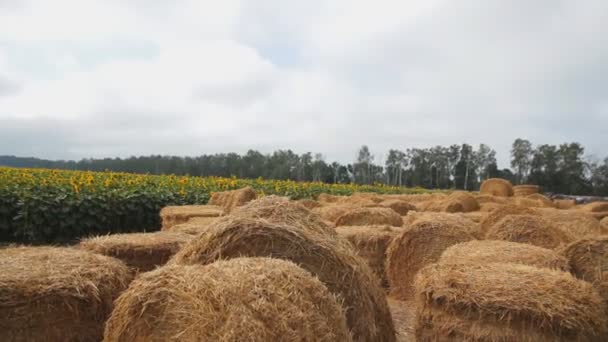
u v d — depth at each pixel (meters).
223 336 2.20
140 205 12.90
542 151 62.62
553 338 3.20
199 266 2.75
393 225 8.35
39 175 16.53
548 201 16.34
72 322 3.62
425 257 6.10
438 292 3.63
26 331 3.45
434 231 6.09
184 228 6.32
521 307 3.26
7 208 10.26
